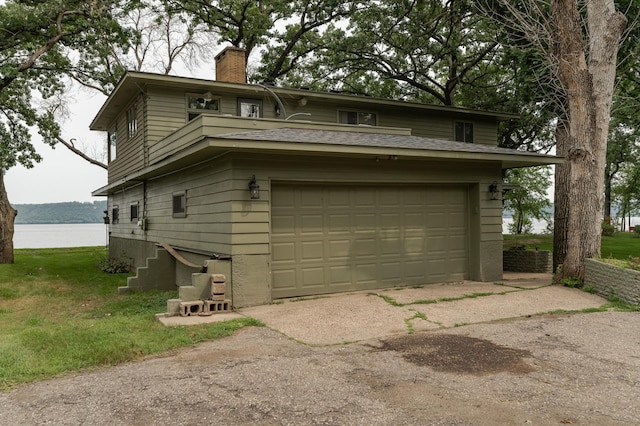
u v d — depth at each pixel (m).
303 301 8.59
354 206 9.58
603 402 4.04
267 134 8.66
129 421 3.78
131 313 8.66
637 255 17.77
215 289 7.95
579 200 9.59
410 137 11.37
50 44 18.39
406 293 9.16
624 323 6.93
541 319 7.18
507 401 4.06
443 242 10.55
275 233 8.83
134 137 14.84
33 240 52.66
